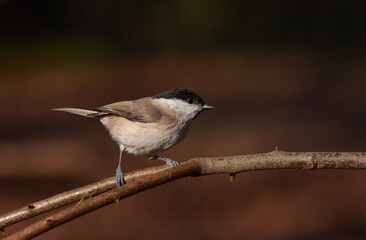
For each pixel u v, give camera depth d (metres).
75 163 14.09
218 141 15.91
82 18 36.19
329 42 32.03
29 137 17.38
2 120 20.41
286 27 34.38
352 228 9.49
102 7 37.06
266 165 4.06
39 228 3.03
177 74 28.61
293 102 20.72
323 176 12.61
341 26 32.38
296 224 9.77
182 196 11.78
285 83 24.36
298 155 4.02
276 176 12.84
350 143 14.42
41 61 31.58
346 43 31.53
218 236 9.45
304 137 15.41
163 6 35.66
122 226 10.22
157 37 35.41
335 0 32.72
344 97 20.56
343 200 10.89
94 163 14.09
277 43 33.44
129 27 35.97
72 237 9.81
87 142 16.47
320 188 11.72
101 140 16.73
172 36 35.50
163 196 11.84
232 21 35.41
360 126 16.20
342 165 3.96
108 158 14.62
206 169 4.07
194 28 35.50
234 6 35.34
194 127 18.12
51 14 35.53
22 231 2.99
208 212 10.66
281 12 34.59
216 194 11.75
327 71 25.70
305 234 9.28
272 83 24.53
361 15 31.86
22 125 19.39
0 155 15.19
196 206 11.09
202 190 12.14
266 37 34.25
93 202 3.33
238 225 9.98
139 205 11.38
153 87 26.28
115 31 35.91
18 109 22.19
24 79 28.64
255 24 35.22
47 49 33.28
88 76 28.89
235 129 17.09
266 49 32.62
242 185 12.25
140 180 3.67
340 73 25.14
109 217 10.73
